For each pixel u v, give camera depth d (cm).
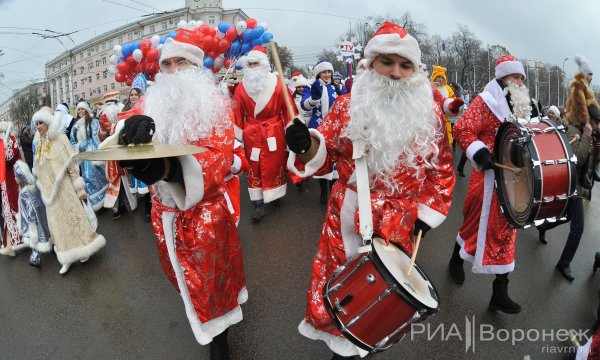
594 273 398
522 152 285
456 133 335
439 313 329
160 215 254
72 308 373
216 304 254
